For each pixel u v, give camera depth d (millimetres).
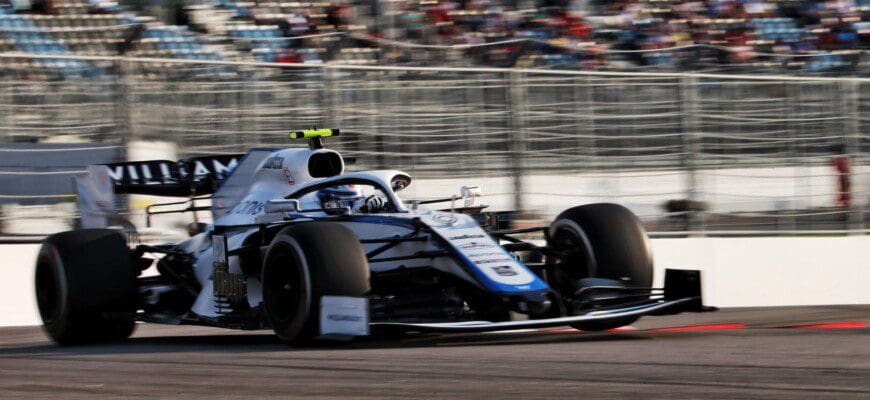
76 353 23047
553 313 21453
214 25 52000
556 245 24766
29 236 36156
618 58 54188
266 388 15922
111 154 36594
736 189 39594
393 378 16391
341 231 21328
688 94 39250
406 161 38562
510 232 24688
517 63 51125
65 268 25281
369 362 18391
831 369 16188
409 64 49062
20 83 36500
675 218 39125
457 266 22000
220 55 51375
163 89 37188
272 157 26078
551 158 38906
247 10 52281
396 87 38375
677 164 39281
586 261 23438
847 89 39500
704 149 39562
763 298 37781
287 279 21672
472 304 22875
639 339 21922
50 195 36562
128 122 36531
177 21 51938
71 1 51062
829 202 39562
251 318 23203
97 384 17172
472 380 15930
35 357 22125
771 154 39688
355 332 20188
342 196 24891
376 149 38344
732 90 39406
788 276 37906
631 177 39250
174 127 37312
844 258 38219
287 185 25422
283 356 19875
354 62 50094
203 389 16094
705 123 39500
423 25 53375
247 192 26453
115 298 25594
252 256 24500
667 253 37812
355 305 20250
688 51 52688
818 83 39594
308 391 15469
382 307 22312
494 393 14734
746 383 15000
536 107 38781
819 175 39531
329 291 20594
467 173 38719
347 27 51375
